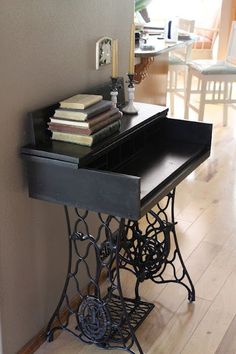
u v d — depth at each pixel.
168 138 2.21
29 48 1.62
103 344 1.94
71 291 2.15
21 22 1.56
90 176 1.57
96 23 1.97
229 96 4.68
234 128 4.66
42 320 1.99
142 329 2.07
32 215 1.80
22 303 1.86
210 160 3.93
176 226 2.92
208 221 2.99
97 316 1.90
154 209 3.07
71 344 1.98
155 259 2.15
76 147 1.66
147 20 3.78
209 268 2.51
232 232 2.87
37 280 1.91
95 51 1.99
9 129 1.61
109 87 2.09
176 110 5.16
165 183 1.79
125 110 2.03
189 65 4.49
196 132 2.15
